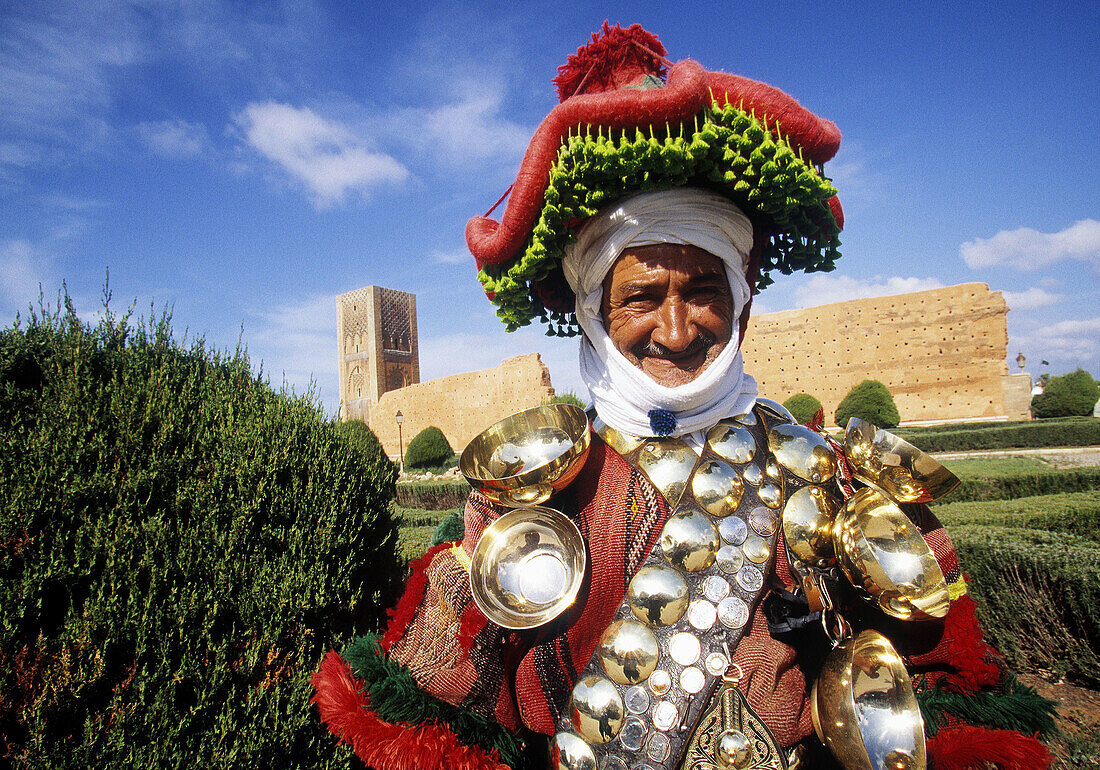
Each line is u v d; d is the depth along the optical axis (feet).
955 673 3.59
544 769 3.57
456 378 115.24
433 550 3.89
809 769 3.24
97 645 5.52
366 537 7.82
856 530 3.18
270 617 6.43
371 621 7.49
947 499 31.17
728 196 3.54
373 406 135.33
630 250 3.41
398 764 3.04
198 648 5.97
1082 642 12.80
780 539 3.32
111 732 5.38
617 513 3.33
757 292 4.71
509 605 3.15
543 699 3.25
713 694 3.00
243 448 7.00
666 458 3.38
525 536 3.28
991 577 14.32
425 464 89.45
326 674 3.67
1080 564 12.92
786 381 91.35
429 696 3.31
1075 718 11.26
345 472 7.79
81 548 5.72
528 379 102.83
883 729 2.89
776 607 3.34
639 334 3.45
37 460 5.88
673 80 3.16
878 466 3.58
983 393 80.07
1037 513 18.69
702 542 3.12
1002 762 3.25
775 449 3.49
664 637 3.04
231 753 5.68
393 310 157.38
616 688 2.99
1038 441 60.44
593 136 3.12
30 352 6.89
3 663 5.27
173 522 6.35
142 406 6.68
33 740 5.21
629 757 2.92
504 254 3.66
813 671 3.49
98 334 7.59
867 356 86.89
